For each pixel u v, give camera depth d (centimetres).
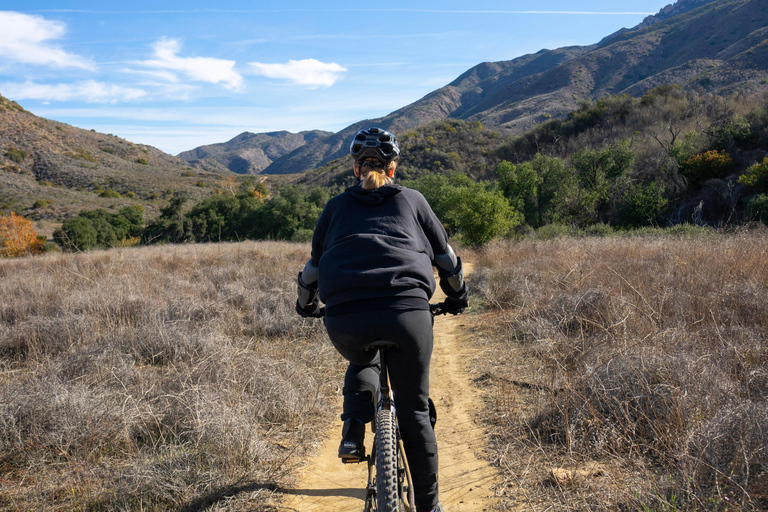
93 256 1455
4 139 10631
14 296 757
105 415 334
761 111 4081
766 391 325
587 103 7156
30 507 260
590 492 254
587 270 732
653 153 4316
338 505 266
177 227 4909
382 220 190
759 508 218
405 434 195
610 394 329
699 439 255
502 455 308
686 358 352
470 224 2208
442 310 230
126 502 261
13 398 347
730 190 2966
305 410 393
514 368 477
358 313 173
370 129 218
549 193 3775
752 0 18588
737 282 575
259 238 4825
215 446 309
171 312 667
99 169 10875
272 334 641
